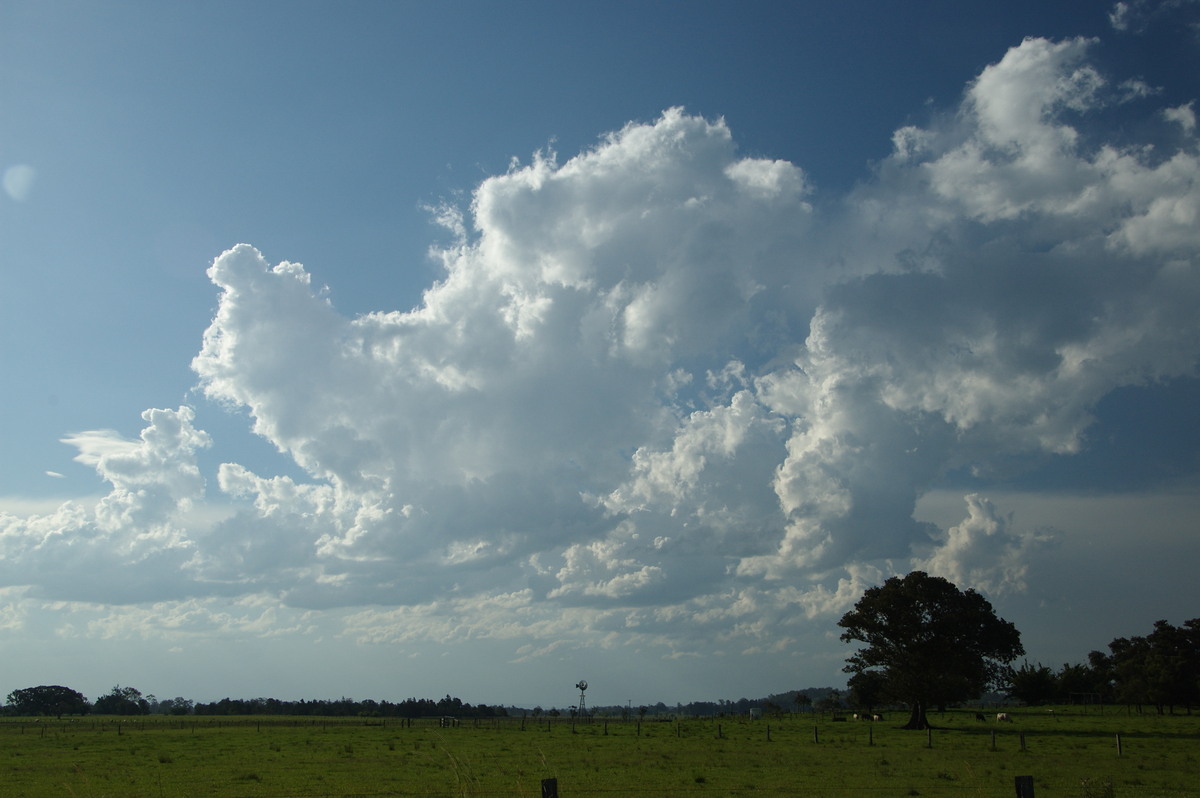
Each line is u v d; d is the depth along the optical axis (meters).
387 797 31.11
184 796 31.84
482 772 40.22
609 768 42.00
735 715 145.38
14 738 76.75
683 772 39.84
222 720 139.75
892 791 32.22
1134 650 143.88
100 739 74.44
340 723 122.38
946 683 82.31
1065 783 34.53
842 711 137.75
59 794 32.62
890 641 86.31
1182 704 118.75
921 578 86.31
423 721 132.50
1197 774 38.56
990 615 84.88
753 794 31.48
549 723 106.62
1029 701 149.88
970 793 31.53
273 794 32.25
